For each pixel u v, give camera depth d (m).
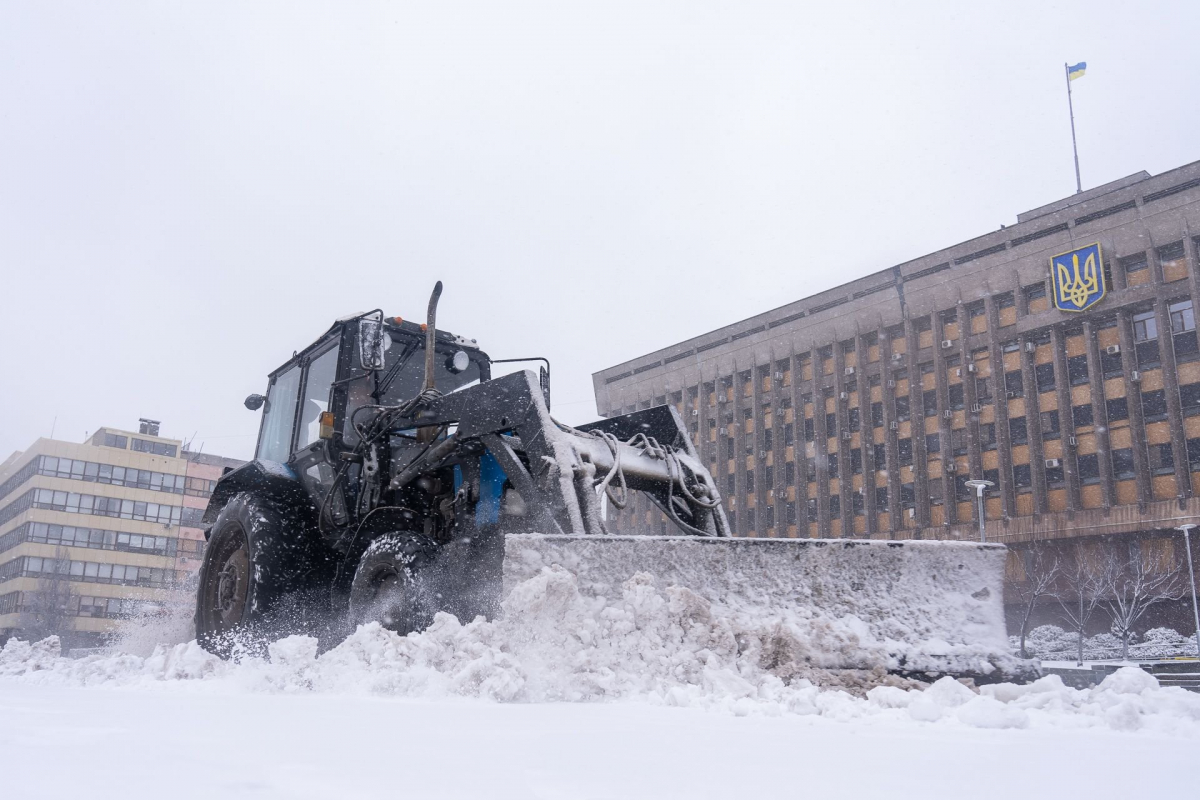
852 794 1.47
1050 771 1.78
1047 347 35.94
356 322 6.03
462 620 4.68
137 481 55.56
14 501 55.91
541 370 6.11
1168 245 33.31
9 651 5.93
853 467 41.28
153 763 1.54
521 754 1.82
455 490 5.26
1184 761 1.96
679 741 2.14
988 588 4.09
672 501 5.53
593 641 3.62
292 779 1.43
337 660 3.89
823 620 3.92
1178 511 31.50
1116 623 31.41
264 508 5.79
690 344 48.56
